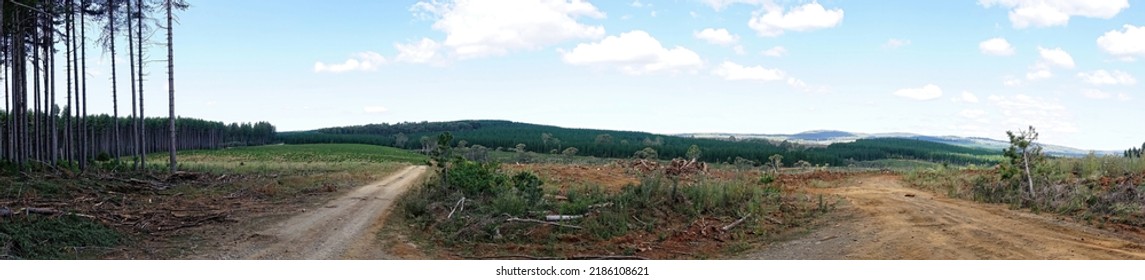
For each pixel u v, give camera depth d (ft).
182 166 125.08
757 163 238.27
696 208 48.16
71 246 33.96
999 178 61.72
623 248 37.09
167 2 92.43
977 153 384.47
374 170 129.49
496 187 55.47
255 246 37.76
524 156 283.79
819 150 355.77
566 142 385.09
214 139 388.98
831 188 74.74
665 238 39.58
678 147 326.65
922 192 65.46
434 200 53.31
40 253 32.19
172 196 64.34
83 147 101.81
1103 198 44.68
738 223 43.96
